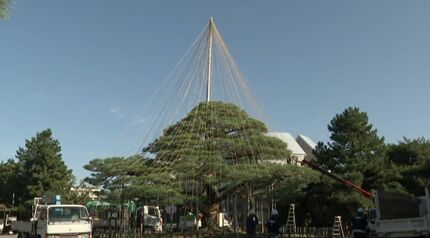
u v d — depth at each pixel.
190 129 36.31
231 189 35.53
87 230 25.47
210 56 38.47
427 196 19.98
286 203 43.41
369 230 26.11
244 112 38.72
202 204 36.12
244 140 35.47
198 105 38.47
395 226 20.61
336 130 43.59
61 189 63.47
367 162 42.00
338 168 41.78
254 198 35.72
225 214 42.84
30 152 66.56
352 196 38.97
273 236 24.16
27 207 60.84
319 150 44.59
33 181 64.69
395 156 48.94
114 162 34.72
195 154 33.97
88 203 42.88
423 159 46.19
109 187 34.44
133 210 38.97
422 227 19.81
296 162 35.38
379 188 40.81
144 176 32.94
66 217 25.25
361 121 43.28
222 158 33.84
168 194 31.33
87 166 35.06
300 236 36.22
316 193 41.97
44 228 24.92
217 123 36.31
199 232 33.44
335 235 35.50
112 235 34.72
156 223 42.38
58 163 66.50
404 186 42.75
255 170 32.47
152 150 36.66
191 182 33.03
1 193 68.75
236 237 31.56
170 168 33.81
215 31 38.38
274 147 36.00
